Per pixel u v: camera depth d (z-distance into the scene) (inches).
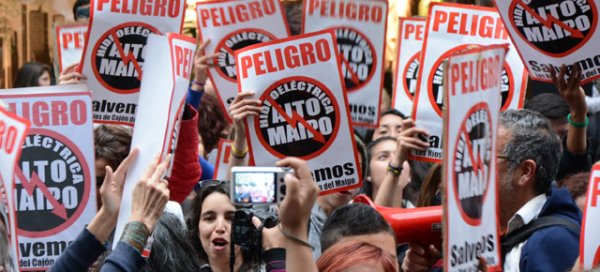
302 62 249.0
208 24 299.1
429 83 272.5
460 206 173.5
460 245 173.5
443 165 170.4
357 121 296.8
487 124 178.9
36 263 213.0
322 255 173.5
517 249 211.6
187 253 218.2
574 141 261.9
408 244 217.6
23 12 474.0
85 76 262.2
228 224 239.8
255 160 249.3
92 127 212.8
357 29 297.6
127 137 229.9
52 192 212.8
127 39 262.5
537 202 214.2
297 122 249.4
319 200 279.1
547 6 249.8
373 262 169.0
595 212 203.9
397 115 336.8
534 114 215.6
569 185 257.6
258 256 202.5
